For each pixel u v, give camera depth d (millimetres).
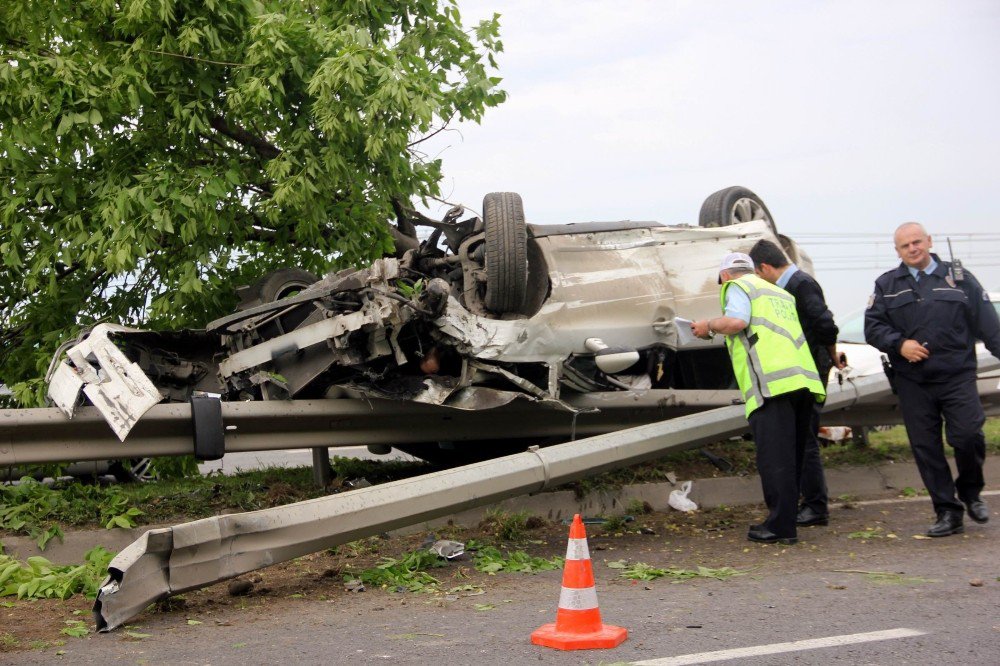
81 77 7953
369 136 8188
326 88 8117
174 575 4738
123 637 4316
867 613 4391
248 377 7152
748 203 9680
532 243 7781
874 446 9875
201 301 8922
